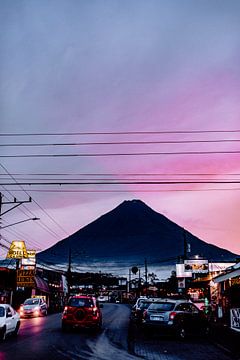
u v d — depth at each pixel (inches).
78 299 886.4
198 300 1820.9
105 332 880.9
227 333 848.3
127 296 4842.5
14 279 1828.2
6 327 677.9
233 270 888.9
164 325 743.7
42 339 696.4
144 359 507.2
